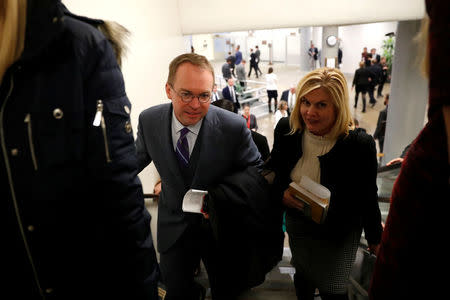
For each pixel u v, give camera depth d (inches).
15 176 31.2
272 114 426.0
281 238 65.6
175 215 68.7
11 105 30.1
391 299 25.8
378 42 649.0
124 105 35.1
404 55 219.5
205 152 62.1
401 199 24.1
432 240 22.1
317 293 87.4
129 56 100.3
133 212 36.8
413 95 227.1
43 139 31.0
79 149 32.5
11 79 29.8
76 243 35.2
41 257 33.8
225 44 929.5
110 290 38.8
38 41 29.0
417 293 23.7
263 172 66.2
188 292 74.0
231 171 66.0
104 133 33.3
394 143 246.1
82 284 36.9
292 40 805.9
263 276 63.9
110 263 37.5
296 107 59.4
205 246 66.4
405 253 23.9
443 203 21.0
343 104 54.5
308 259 66.0
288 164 64.4
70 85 31.1
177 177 64.6
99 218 35.6
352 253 63.4
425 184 21.8
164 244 70.5
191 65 55.2
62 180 32.3
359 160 56.7
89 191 34.6
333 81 53.9
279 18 172.1
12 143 30.5
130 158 36.0
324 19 172.2
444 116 19.3
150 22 117.0
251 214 59.9
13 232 33.0
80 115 31.8
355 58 691.4
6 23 27.8
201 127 62.1
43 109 30.6
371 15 171.6
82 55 31.7
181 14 169.9
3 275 34.2
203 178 63.3
